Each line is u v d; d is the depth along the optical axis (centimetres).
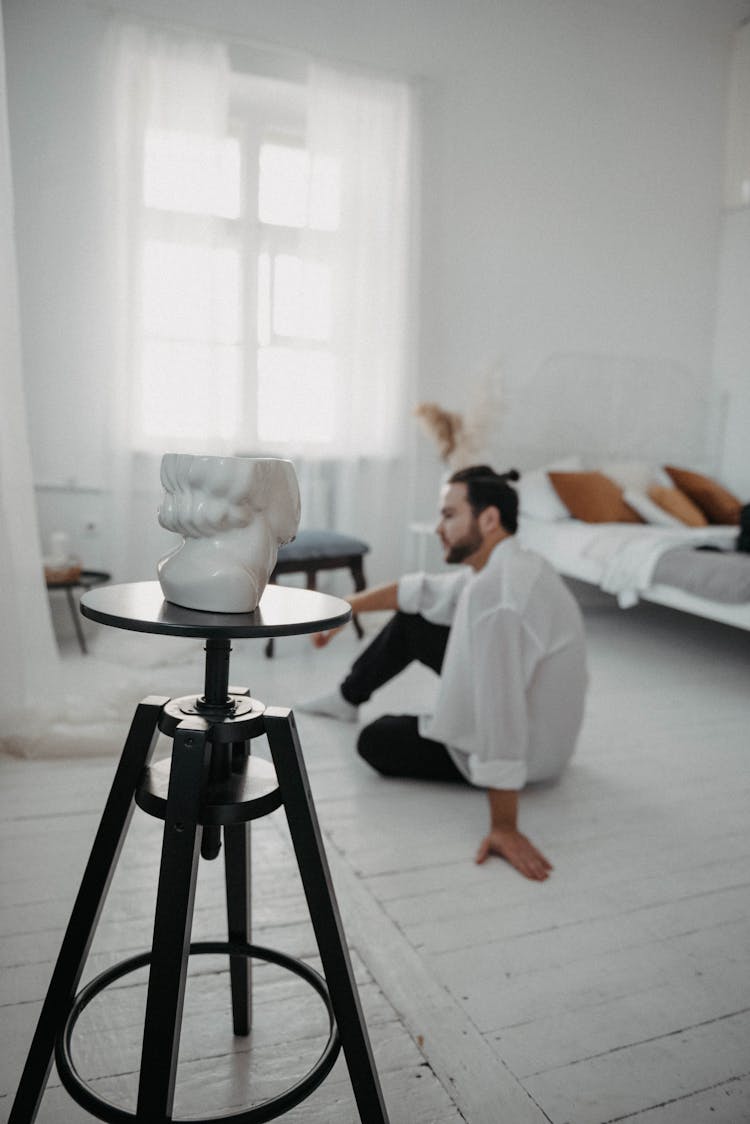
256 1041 126
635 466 474
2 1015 130
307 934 155
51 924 156
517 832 189
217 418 407
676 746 269
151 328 396
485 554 210
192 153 393
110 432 393
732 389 521
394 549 464
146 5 382
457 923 162
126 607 91
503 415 453
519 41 458
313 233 421
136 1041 125
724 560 336
